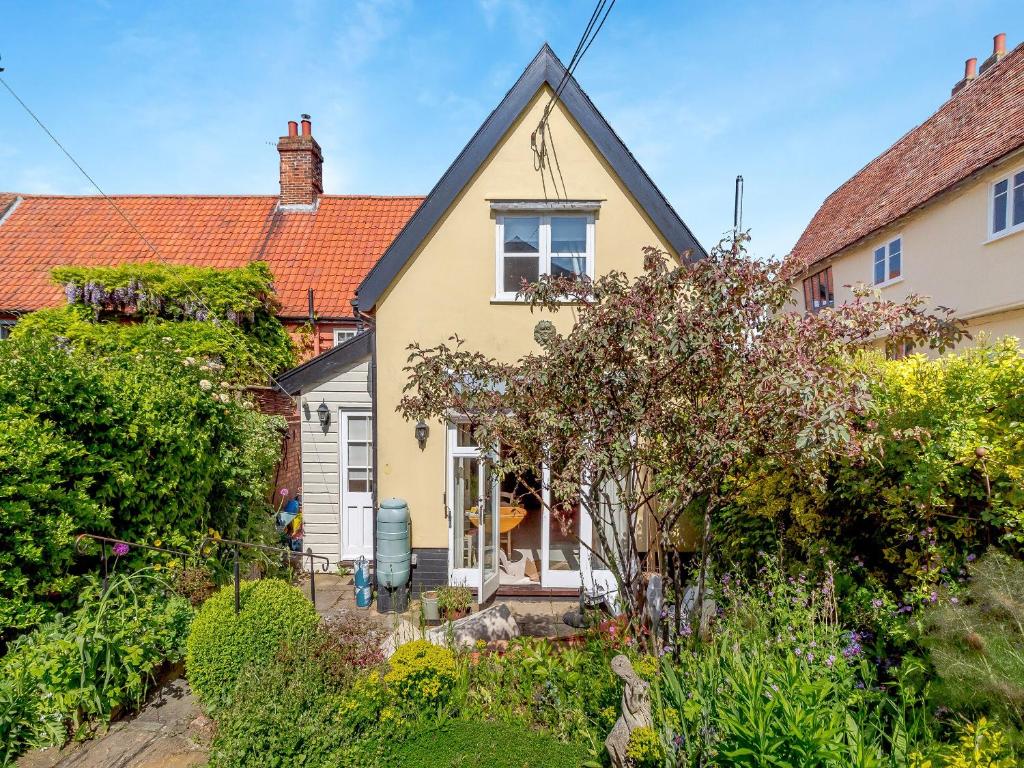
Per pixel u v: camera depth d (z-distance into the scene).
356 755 3.13
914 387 4.00
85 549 4.44
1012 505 3.55
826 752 2.44
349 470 8.35
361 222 13.38
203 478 6.04
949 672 2.94
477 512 7.02
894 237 12.44
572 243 7.02
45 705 3.77
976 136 10.95
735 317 3.36
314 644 4.06
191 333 9.46
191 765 3.62
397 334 6.96
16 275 11.56
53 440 4.37
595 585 6.27
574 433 3.71
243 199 14.02
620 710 3.48
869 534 4.62
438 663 3.79
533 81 6.77
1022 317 9.12
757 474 4.73
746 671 3.24
